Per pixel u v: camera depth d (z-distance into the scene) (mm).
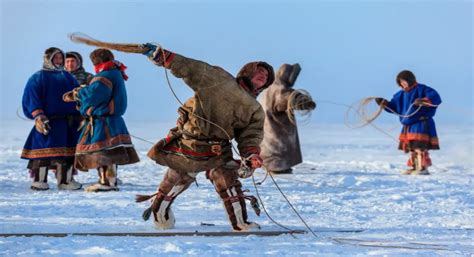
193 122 20062
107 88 31016
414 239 19641
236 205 20594
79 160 31359
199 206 26156
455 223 23062
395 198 29438
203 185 33406
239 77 20219
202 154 20219
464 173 43000
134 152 31766
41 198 28625
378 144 70625
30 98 32281
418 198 29594
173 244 18000
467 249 18328
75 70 35312
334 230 21016
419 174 41719
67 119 32656
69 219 22922
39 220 22641
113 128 31297
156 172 40531
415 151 42312
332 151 61281
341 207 26688
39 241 18578
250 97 20016
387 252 17750
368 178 37719
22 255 16859
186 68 19750
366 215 24688
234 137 20453
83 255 16922
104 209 25203
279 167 40219
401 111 42438
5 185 33875
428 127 42219
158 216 20766
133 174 39406
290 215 24453
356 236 20031
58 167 32719
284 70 40125
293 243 18828
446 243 19078
